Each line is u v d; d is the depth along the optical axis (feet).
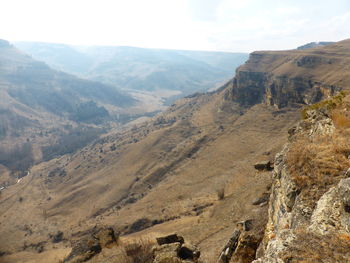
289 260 22.24
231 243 54.19
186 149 516.32
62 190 586.86
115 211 405.59
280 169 44.73
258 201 111.96
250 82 612.29
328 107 59.21
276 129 431.84
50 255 261.24
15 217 504.02
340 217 25.31
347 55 511.40
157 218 283.18
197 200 286.25
